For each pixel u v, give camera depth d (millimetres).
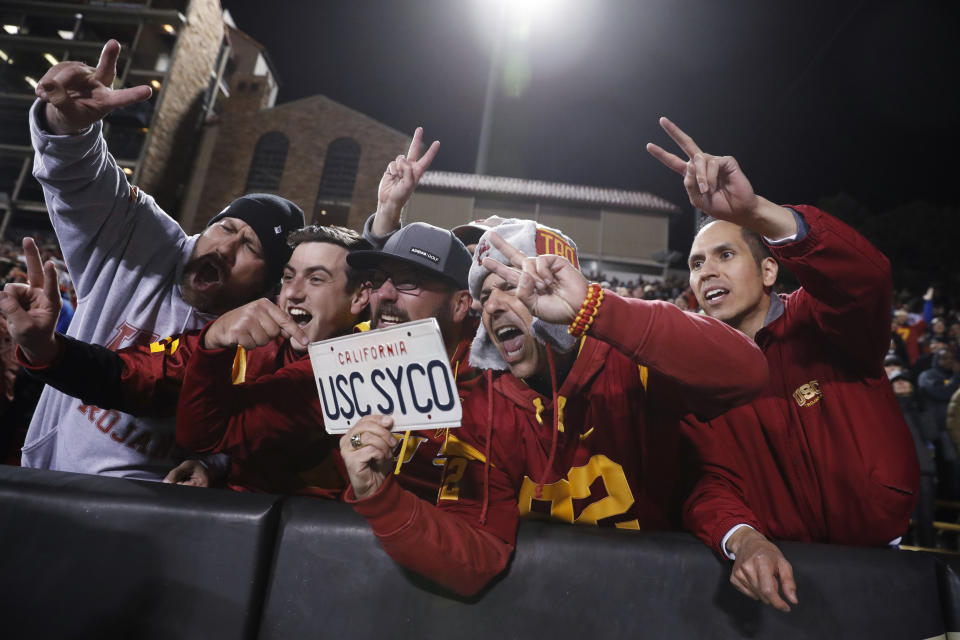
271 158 16469
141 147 16359
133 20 18016
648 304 969
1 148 17906
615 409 1212
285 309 1503
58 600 986
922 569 966
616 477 1174
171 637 959
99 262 1528
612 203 15391
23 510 1029
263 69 21188
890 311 1152
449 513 1023
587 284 952
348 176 16109
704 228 1425
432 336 871
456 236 1583
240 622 957
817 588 945
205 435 1293
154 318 1536
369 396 937
